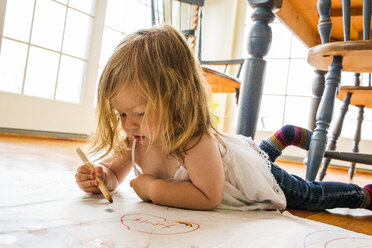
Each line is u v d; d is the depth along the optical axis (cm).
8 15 226
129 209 62
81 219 52
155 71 64
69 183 83
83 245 41
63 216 53
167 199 67
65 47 263
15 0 228
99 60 288
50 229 46
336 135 171
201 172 66
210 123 74
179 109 67
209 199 66
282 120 329
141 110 63
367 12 103
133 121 64
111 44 309
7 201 59
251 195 75
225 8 365
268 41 115
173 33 73
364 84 289
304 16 143
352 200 89
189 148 67
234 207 72
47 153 157
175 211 64
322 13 109
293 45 330
